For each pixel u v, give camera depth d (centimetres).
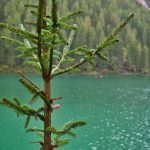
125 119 6631
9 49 16238
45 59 691
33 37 643
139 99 9356
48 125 708
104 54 707
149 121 6481
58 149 4522
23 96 8794
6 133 5272
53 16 632
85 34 19038
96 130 5638
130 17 680
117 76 17450
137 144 4888
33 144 4775
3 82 12225
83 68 17075
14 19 18238
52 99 710
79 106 7875
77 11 652
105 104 8356
